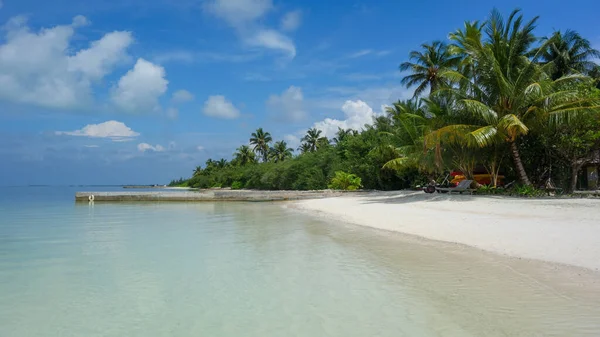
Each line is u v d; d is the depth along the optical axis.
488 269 7.70
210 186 106.69
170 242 12.06
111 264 8.89
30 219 20.69
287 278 7.41
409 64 36.16
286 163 65.31
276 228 15.39
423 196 24.31
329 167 52.00
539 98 20.27
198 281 7.30
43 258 9.68
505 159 25.02
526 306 5.51
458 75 22.03
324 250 10.29
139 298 6.33
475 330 4.75
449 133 21.53
